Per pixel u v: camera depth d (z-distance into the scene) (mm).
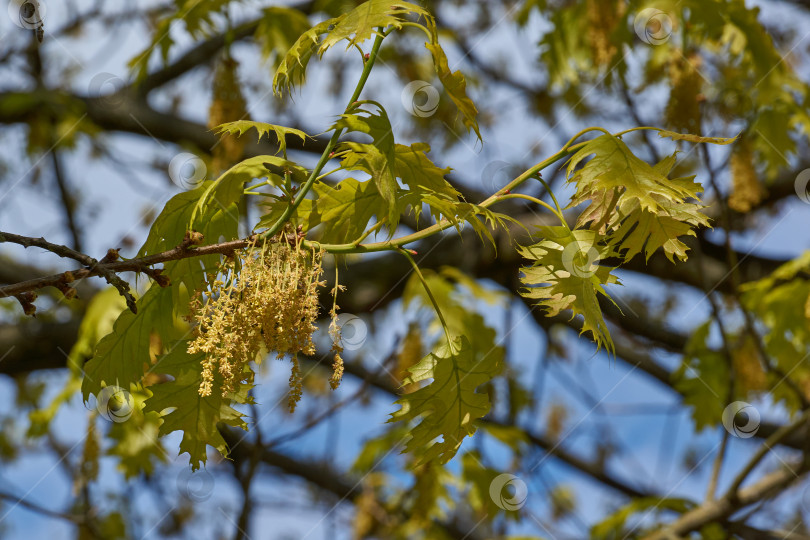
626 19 3240
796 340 3611
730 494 3475
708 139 1581
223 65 2578
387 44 4891
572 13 3818
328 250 1529
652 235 1614
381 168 1451
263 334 1474
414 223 4449
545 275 1602
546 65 4062
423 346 3160
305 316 1449
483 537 4641
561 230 1638
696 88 2451
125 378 1677
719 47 3541
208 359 1439
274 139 4660
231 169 1591
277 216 1614
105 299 3318
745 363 3697
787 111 3383
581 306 1580
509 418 4477
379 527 3934
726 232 3035
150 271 1447
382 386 5039
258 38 3309
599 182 1503
